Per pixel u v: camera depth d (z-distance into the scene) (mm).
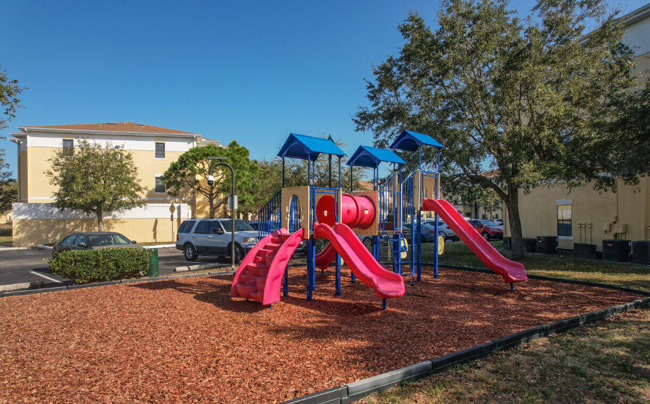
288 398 3551
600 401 3639
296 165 23781
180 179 29984
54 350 4922
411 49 13242
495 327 5844
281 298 8109
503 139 11586
